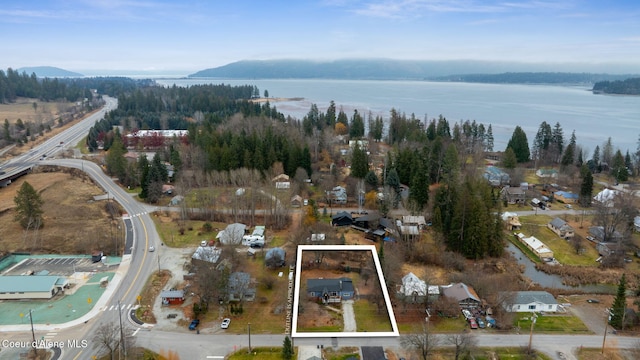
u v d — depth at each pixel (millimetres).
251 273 58781
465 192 68188
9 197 85438
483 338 45719
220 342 44375
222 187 92875
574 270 63281
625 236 69312
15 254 63938
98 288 54844
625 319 47812
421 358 42031
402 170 98188
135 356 41438
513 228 78625
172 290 53375
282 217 75938
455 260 62844
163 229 74125
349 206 86188
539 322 49219
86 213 78750
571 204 90938
